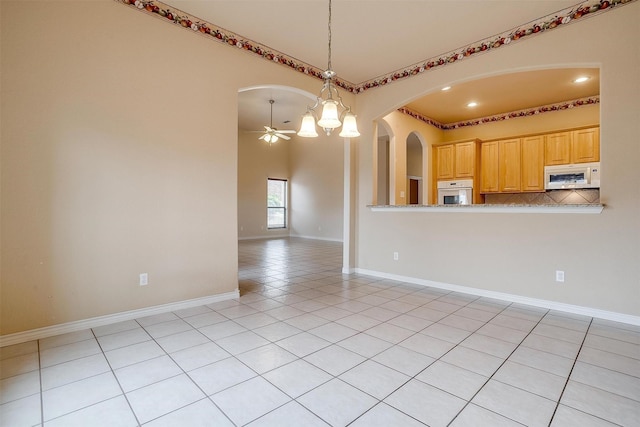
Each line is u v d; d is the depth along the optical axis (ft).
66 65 8.56
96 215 9.09
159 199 10.20
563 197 18.97
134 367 6.87
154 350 7.68
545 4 9.89
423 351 7.68
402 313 10.43
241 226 33.73
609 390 6.06
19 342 8.02
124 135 9.50
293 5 9.98
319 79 14.61
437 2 9.75
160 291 10.29
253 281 14.97
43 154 8.28
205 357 7.34
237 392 5.97
